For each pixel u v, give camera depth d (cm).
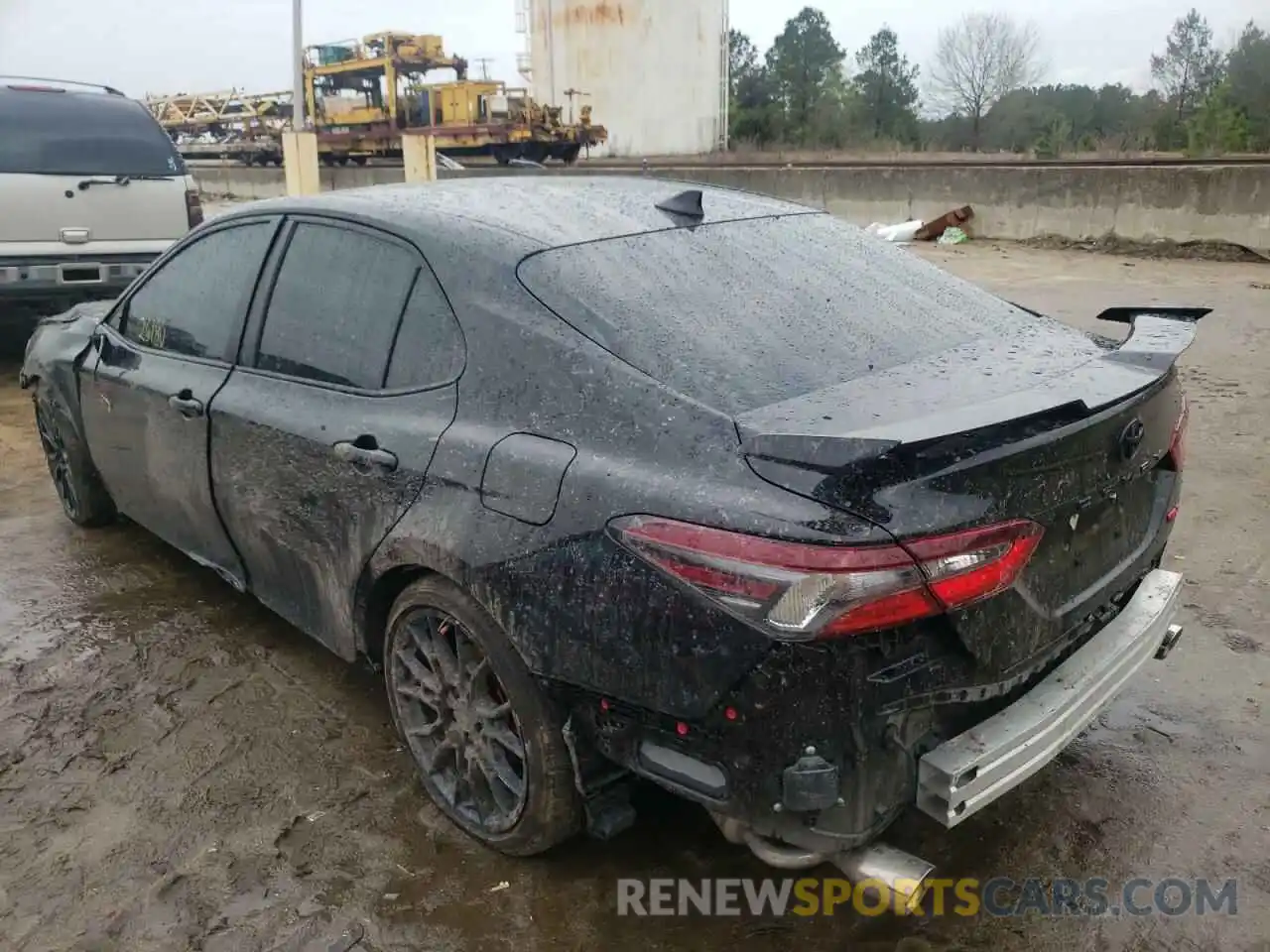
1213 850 280
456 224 294
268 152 2745
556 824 261
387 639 299
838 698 204
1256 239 1225
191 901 268
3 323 990
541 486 242
